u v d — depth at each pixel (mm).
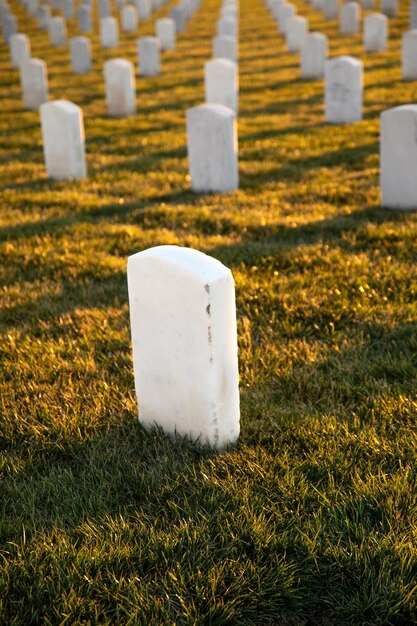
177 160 10562
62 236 7359
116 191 9125
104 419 4164
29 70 14836
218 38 18984
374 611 2832
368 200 8281
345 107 12453
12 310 5738
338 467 3592
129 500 3480
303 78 17266
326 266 6262
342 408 4188
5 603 2873
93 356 4918
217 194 8820
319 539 3111
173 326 3672
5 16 25297
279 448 3779
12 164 10609
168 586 2943
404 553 3014
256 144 11227
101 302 5844
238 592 2904
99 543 3143
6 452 3883
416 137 7535
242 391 4418
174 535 3188
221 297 3545
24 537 3162
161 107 14703
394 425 3973
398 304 5488
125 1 32094
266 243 6910
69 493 3508
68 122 9383
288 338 5121
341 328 5246
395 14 26094
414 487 3414
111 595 2893
